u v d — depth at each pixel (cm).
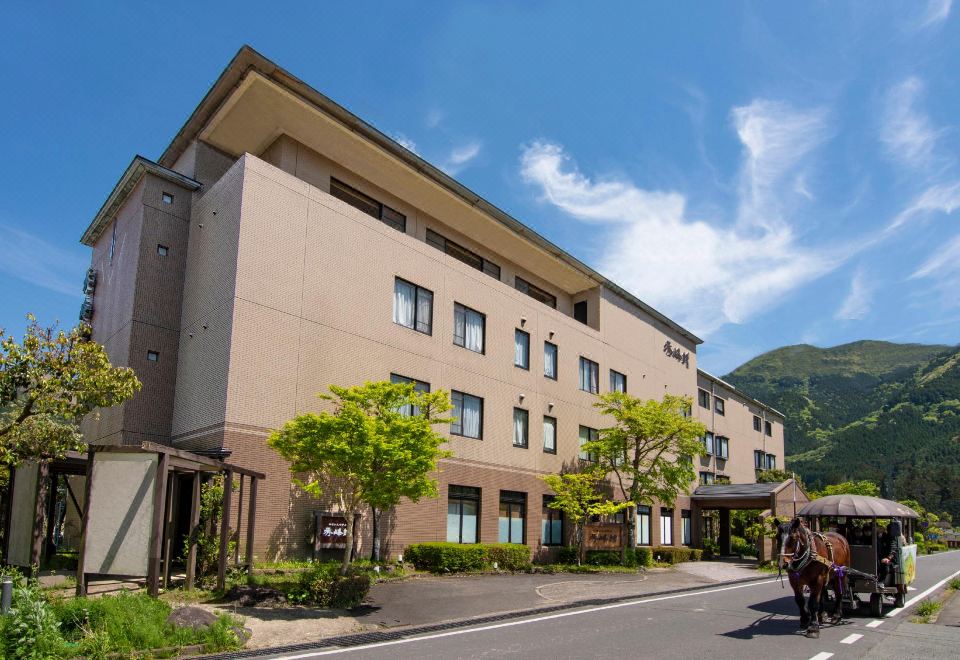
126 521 1338
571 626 1332
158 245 2289
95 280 2717
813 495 5022
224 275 2069
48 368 1527
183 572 1719
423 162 2603
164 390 2202
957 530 9362
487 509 2736
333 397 2164
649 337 4103
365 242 2395
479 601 1648
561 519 3153
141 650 1011
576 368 3397
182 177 2348
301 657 1024
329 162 2538
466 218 2938
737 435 5497
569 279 3588
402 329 2480
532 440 3033
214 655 1026
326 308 2227
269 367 2039
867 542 1634
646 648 1109
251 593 1436
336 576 1520
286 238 2152
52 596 1262
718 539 4194
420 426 1577
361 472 1516
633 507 3228
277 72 2184
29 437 1488
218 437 1923
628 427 3219
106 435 2239
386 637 1203
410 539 2375
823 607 1473
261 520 1934
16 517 1620
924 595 2022
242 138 2442
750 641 1193
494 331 2917
